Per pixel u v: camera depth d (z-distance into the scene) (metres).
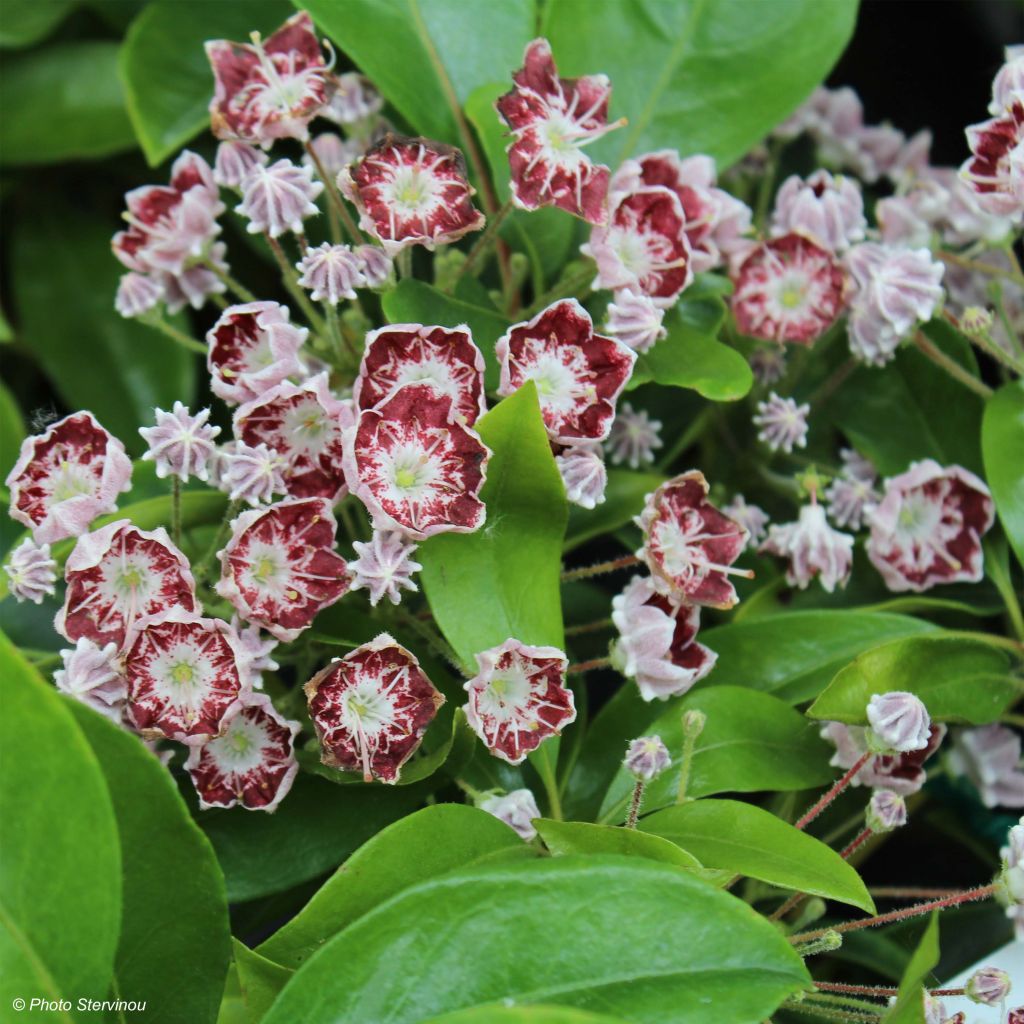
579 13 0.59
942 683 0.55
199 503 0.55
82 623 0.51
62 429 0.53
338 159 0.59
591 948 0.48
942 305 0.58
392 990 0.48
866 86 0.68
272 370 0.52
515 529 0.53
